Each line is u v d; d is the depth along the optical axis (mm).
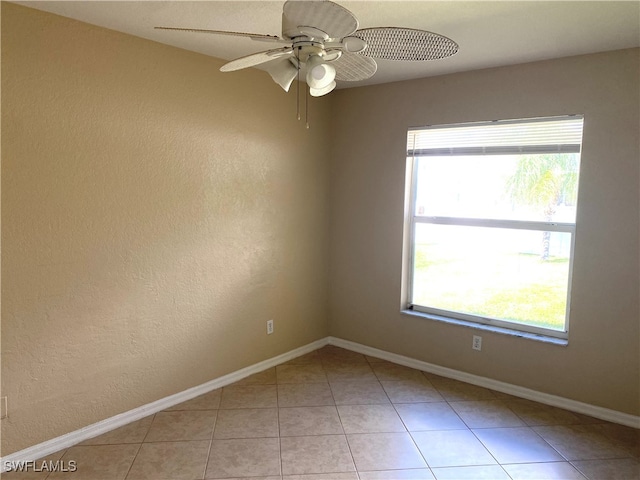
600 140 2752
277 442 2574
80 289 2469
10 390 2252
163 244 2836
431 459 2432
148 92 2674
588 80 2768
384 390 3264
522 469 2355
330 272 4137
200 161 2990
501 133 3162
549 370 3047
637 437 2662
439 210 3564
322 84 1804
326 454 2463
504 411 2967
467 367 3408
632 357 2754
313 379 3443
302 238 3834
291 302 3801
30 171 2225
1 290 2180
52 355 2389
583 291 2881
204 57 2951
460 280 3504
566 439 2637
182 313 2988
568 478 2285
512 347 3186
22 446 2320
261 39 1704
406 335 3709
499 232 3287
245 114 3244
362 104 3779
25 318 2271
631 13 2125
